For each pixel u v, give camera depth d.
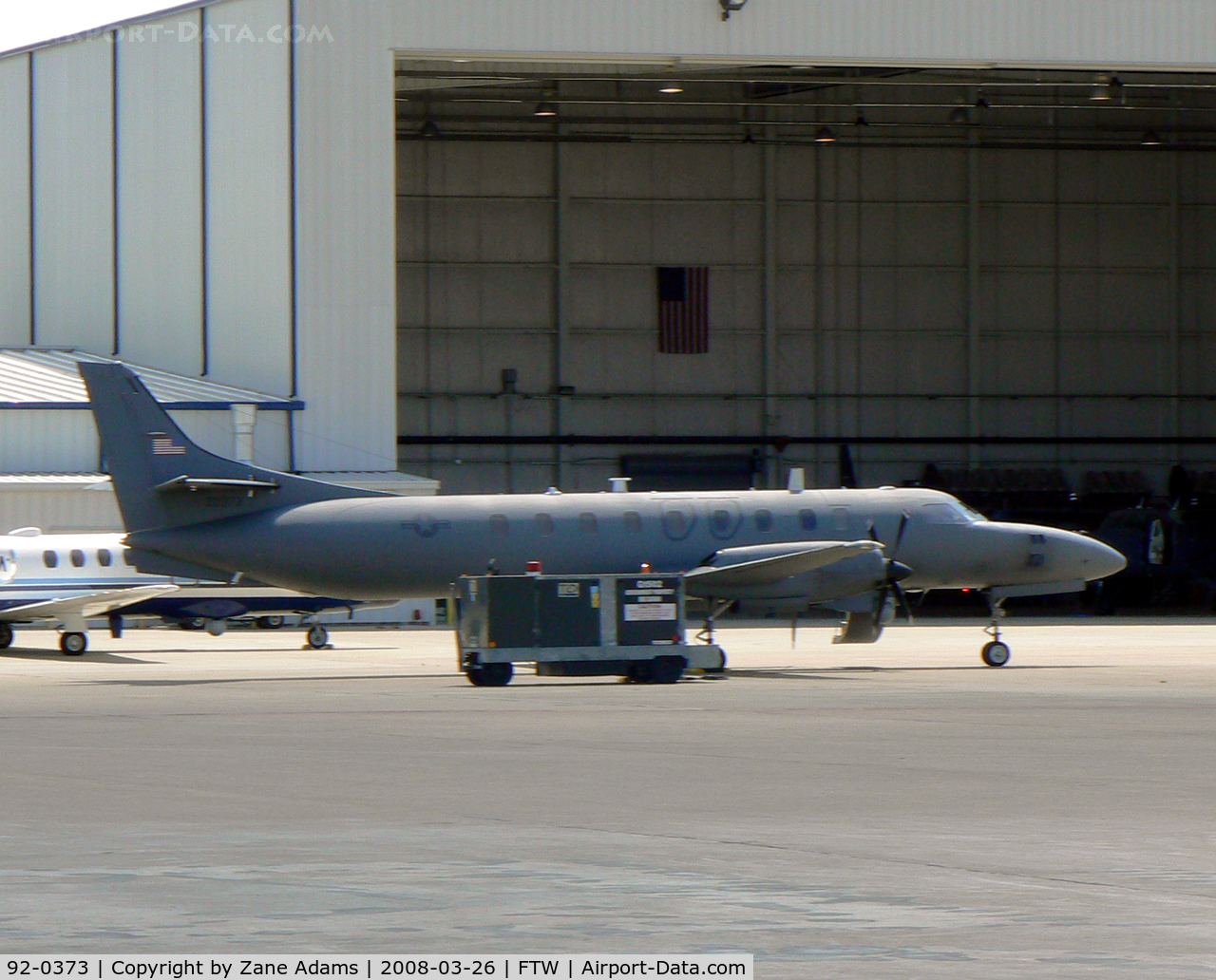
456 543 133.75
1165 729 85.56
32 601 154.12
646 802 59.78
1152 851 50.16
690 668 121.75
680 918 41.03
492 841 51.69
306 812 57.47
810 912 41.72
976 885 45.03
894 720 90.75
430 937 39.03
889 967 36.25
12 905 42.44
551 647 117.38
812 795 61.53
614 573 135.88
